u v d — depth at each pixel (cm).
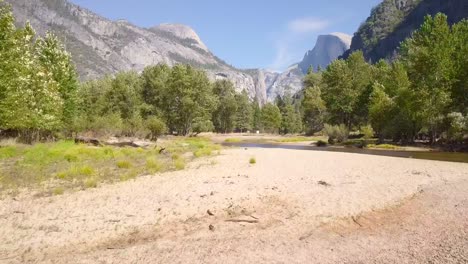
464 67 3491
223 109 9944
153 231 802
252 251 687
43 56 3456
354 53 6388
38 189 1228
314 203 1020
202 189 1202
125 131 4325
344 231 807
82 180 1395
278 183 1301
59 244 722
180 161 1853
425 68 3703
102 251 688
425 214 920
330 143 4619
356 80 6075
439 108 3462
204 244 724
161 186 1264
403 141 4141
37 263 631
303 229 816
